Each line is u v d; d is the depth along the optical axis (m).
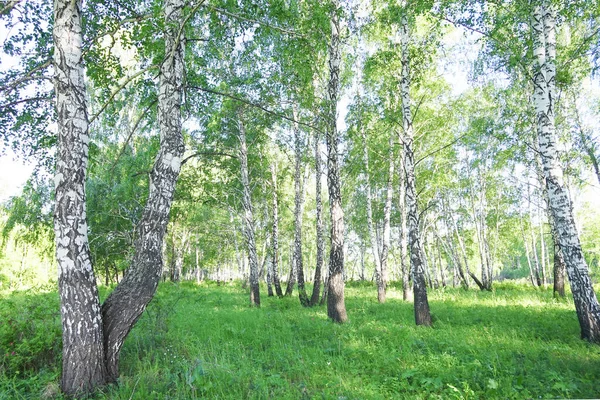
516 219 29.55
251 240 15.88
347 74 16.12
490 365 5.54
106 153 18.95
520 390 4.67
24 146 7.20
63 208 4.84
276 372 5.66
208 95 8.78
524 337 7.58
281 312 12.63
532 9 8.72
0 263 31.59
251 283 15.39
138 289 5.24
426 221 27.67
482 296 16.75
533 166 17.91
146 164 17.61
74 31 5.22
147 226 5.50
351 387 4.88
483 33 9.23
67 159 4.94
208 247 36.66
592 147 14.76
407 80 10.68
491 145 21.09
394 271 43.41
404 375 5.08
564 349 6.57
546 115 8.50
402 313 11.74
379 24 12.90
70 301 4.70
